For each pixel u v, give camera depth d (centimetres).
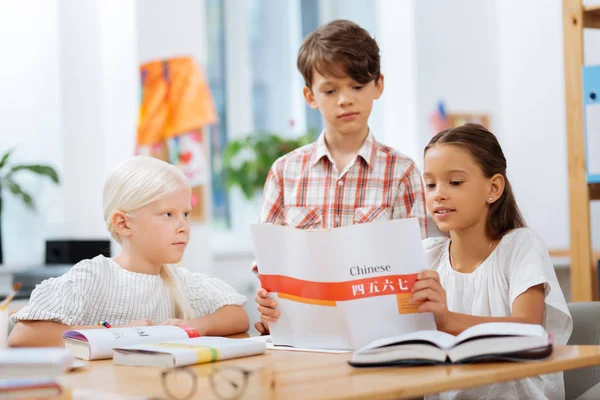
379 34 501
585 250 262
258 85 495
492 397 159
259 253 152
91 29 374
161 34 384
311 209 223
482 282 167
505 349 120
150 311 173
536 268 157
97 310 168
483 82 502
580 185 262
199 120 382
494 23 507
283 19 507
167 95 378
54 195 367
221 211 471
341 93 203
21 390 97
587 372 170
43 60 366
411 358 122
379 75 215
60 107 367
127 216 169
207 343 140
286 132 503
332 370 122
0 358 106
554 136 472
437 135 170
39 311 159
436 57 487
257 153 439
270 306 151
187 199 172
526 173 486
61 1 367
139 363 133
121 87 376
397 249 140
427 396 165
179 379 118
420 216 220
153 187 167
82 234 371
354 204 221
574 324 174
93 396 104
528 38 488
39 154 366
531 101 485
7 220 361
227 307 185
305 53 209
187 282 188
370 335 140
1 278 345
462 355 121
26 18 363
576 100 262
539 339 120
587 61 417
